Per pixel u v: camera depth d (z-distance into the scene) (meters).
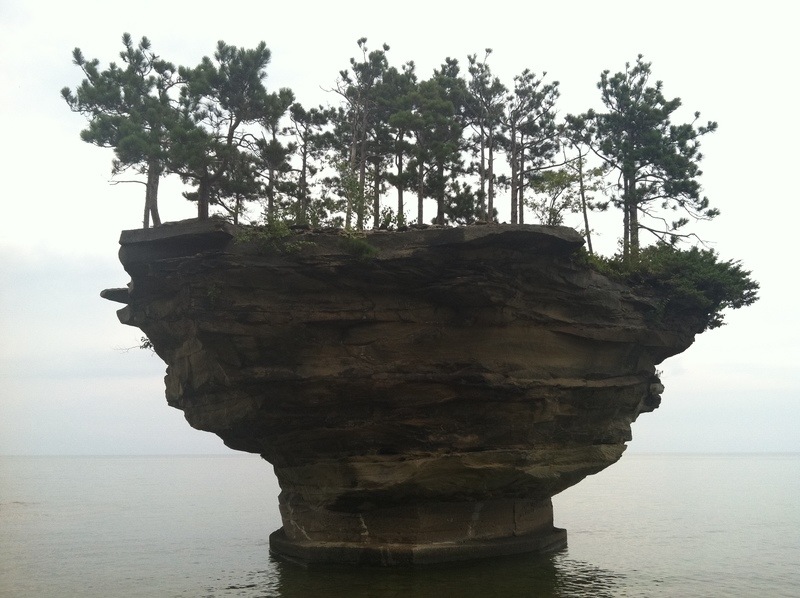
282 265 29.41
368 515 32.91
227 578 34.06
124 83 36.22
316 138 44.06
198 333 30.03
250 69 31.97
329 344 30.75
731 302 37.47
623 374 36.03
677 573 36.69
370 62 42.38
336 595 27.73
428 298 30.73
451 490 32.38
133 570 37.75
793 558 43.16
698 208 43.78
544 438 33.78
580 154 43.69
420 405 31.42
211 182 32.09
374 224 39.66
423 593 28.00
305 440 32.34
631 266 36.44
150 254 30.66
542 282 31.61
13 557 43.09
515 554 34.69
